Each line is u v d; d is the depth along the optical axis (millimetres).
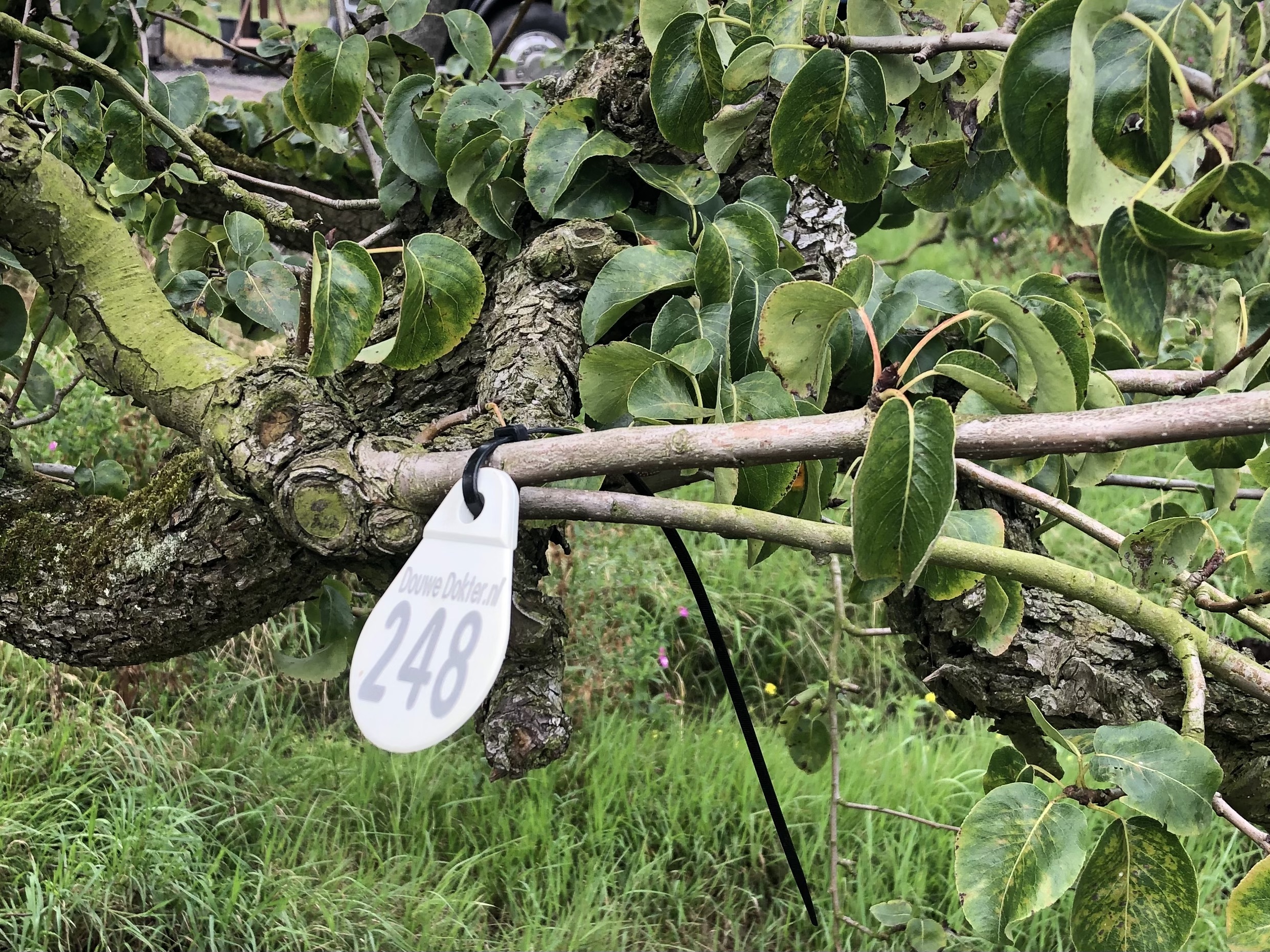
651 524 713
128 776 2525
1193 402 564
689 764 3002
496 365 1053
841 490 1422
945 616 1174
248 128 1952
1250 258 3730
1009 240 5520
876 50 835
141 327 1067
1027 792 714
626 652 3314
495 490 677
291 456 866
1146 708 1101
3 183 1011
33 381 1607
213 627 1077
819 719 1697
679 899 2611
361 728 662
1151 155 584
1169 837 691
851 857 2738
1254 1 647
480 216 1188
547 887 2566
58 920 2072
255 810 2475
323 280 838
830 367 932
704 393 960
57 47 1203
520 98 1263
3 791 2373
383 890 2438
